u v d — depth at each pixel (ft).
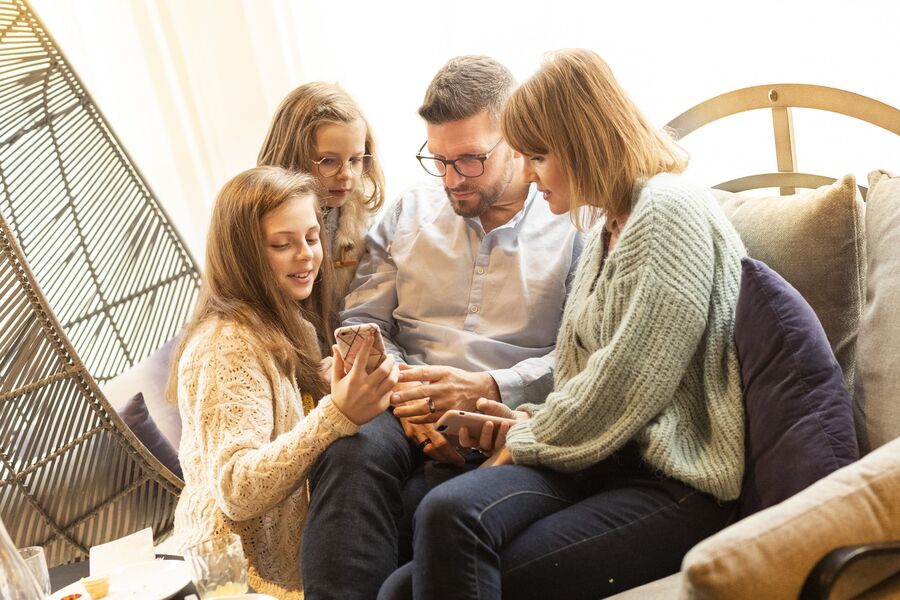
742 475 4.72
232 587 4.72
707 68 8.13
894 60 7.39
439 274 6.93
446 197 7.14
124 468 7.00
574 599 4.66
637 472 5.19
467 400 6.17
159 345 8.22
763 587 3.10
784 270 5.39
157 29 9.68
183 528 5.95
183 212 10.05
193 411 5.75
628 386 4.95
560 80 5.37
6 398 6.43
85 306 7.97
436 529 4.54
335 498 5.31
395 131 9.30
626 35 8.34
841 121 7.76
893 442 3.52
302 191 6.14
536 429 5.21
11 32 7.98
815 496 3.32
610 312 5.15
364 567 5.20
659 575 4.72
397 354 6.91
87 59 9.91
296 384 6.15
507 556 4.69
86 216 8.12
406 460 5.89
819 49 7.66
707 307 4.99
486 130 6.54
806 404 4.53
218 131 9.72
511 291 6.73
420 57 9.09
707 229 5.09
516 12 8.66
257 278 6.04
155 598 4.92
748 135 8.16
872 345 4.87
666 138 5.57
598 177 5.37
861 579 3.22
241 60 9.53
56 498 6.77
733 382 4.89
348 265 7.24
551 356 6.53
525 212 6.86
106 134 8.32
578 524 4.72
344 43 9.27
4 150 7.77
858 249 5.24
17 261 6.46
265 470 5.37
